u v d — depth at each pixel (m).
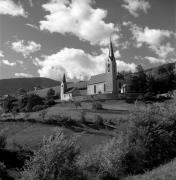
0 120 62.81
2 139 42.81
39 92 169.00
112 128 54.78
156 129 28.91
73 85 144.88
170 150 29.27
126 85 112.88
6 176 32.56
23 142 46.09
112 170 25.05
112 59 114.88
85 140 46.19
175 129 31.20
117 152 26.45
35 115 72.25
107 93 106.19
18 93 182.25
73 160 20.78
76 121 60.59
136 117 29.67
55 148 20.09
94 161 25.56
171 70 133.12
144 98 95.25
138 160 26.73
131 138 28.44
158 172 20.17
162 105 34.78
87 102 100.81
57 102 107.38
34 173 19.62
